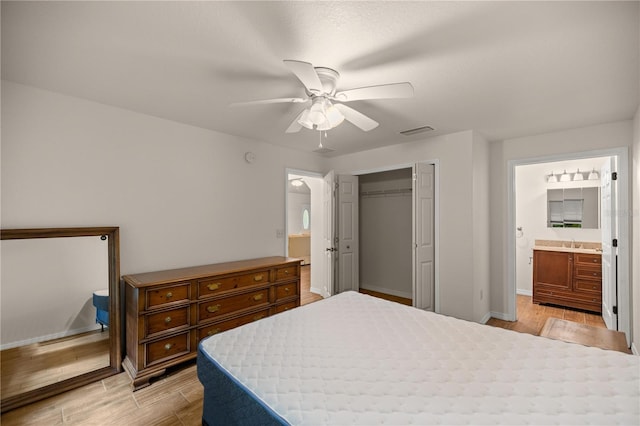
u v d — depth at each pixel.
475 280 3.30
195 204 3.09
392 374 1.34
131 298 2.35
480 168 3.46
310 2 1.31
